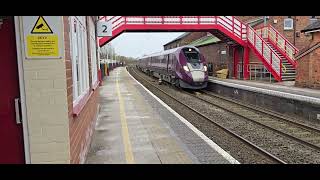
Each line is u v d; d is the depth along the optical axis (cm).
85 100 640
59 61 395
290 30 2998
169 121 1107
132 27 2597
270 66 2427
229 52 3203
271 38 2755
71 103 444
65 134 402
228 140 947
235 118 1325
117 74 4925
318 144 924
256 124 1194
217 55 3669
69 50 448
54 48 393
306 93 1532
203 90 2606
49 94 396
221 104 1770
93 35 1244
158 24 2609
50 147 401
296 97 1351
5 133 402
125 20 2581
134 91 2123
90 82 880
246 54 2736
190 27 2656
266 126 1124
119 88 2355
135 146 734
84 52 753
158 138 813
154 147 725
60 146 402
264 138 984
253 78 2758
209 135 1010
